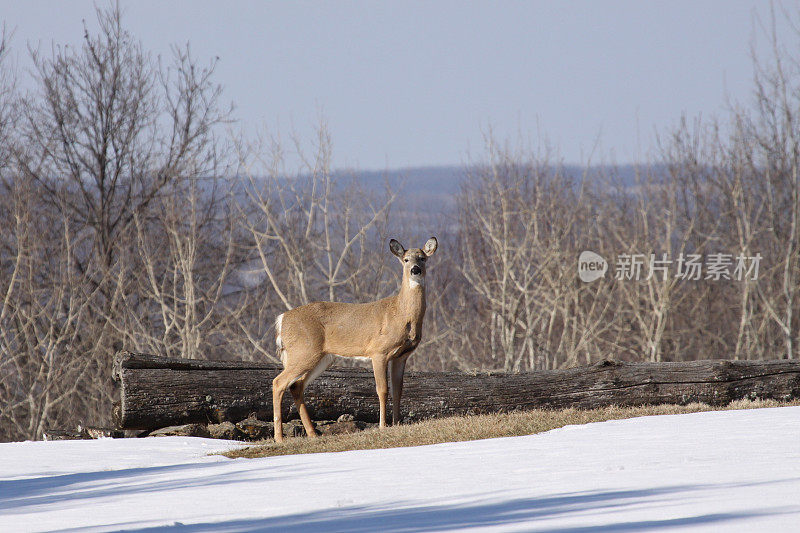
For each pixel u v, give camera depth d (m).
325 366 47.69
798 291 111.12
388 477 24.31
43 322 100.62
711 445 27.66
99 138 113.38
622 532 13.80
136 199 113.44
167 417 50.44
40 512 21.62
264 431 50.59
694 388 54.84
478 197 111.69
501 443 33.34
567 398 54.66
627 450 27.62
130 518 19.36
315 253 102.38
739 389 55.09
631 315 111.75
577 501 17.72
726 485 18.66
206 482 26.41
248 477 27.09
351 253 102.75
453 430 40.44
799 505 15.39
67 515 20.52
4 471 35.41
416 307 45.25
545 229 106.56
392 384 46.94
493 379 54.41
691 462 23.59
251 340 92.88
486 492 20.14
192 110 116.38
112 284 106.56
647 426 36.41
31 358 93.44
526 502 18.11
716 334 117.62
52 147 110.69
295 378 46.59
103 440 46.22
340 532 15.79
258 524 17.48
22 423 98.88
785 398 55.31
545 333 111.81
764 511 14.97
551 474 22.81
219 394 51.12
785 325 109.62
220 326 96.75
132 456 39.97
